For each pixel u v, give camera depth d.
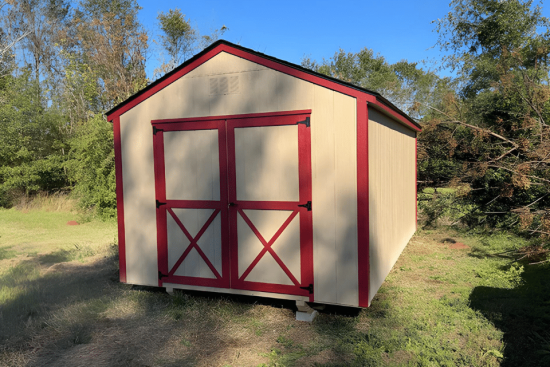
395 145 7.07
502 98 10.92
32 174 15.10
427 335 4.21
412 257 7.62
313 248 4.67
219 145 5.06
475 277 6.32
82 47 27.05
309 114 4.61
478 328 4.32
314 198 4.64
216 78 5.07
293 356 3.83
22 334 4.36
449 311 4.82
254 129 4.88
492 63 17.70
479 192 10.00
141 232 5.57
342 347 3.97
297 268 4.76
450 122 10.49
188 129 5.20
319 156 4.60
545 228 6.94
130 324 4.68
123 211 5.67
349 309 5.07
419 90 32.69
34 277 6.62
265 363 3.75
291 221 4.76
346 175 4.48
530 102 9.16
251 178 4.92
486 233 9.27
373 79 34.31
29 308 5.13
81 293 5.76
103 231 10.94
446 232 9.95
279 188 4.80
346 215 4.50
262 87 4.84
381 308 5.05
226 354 3.93
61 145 16.94
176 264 5.36
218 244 5.13
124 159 5.62
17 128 15.40
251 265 4.96
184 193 5.28
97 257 8.08
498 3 18.06
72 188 15.38
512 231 9.16
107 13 23.30
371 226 4.84
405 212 8.51
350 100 4.43
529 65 13.82
